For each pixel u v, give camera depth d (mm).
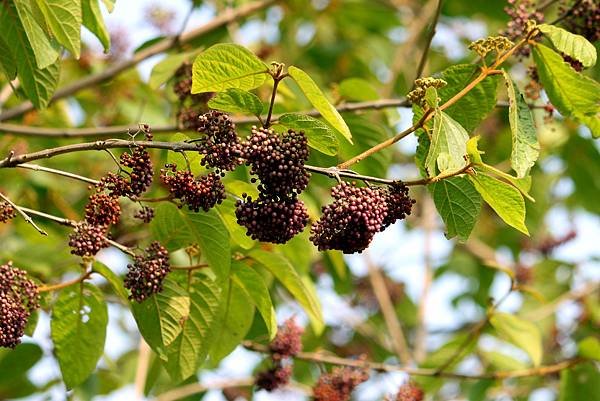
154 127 6672
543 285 11492
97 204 4625
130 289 4816
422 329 11008
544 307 10914
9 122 8633
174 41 8023
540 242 12320
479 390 7941
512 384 10562
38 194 8758
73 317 5340
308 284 6762
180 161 4688
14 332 4637
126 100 8852
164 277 4883
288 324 6699
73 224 4641
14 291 4723
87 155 8703
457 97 4750
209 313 5426
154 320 5043
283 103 6859
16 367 7148
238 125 6746
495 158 10688
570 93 5051
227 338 5785
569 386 7457
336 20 11500
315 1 11531
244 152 4180
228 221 5309
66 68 9203
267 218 4250
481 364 10312
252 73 4383
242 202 4293
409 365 10406
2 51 5324
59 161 8562
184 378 5422
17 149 8625
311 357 6805
